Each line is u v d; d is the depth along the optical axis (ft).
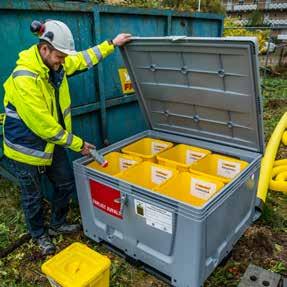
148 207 6.64
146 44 7.60
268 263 8.00
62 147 8.13
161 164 8.44
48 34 6.21
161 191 7.20
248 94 6.99
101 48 7.92
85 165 8.15
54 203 8.73
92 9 8.77
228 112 7.86
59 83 7.11
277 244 8.66
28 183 7.54
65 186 8.41
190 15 11.75
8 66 7.77
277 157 13.64
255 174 7.95
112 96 10.41
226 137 8.63
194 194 7.86
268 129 16.52
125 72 10.56
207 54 6.86
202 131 9.04
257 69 6.34
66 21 8.48
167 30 11.13
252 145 8.20
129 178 7.97
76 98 9.34
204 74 7.33
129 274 7.80
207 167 8.55
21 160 7.19
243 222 8.24
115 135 11.11
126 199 7.01
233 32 31.01
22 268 8.06
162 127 9.89
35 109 6.32
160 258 7.10
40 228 8.50
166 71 8.00
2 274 7.84
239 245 8.56
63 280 6.11
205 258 6.67
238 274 7.68
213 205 6.19
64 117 7.56
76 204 10.34
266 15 94.48
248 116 7.52
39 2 7.67
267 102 21.58
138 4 12.77
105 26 9.39
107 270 6.70
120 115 11.07
